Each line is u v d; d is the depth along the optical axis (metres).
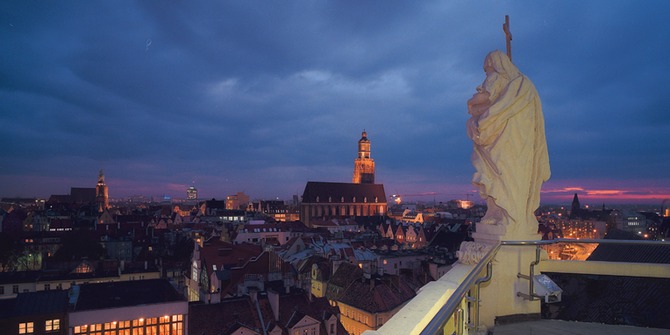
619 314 6.50
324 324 49.00
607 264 6.90
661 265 6.58
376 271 77.38
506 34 7.12
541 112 6.70
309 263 78.06
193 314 44.75
